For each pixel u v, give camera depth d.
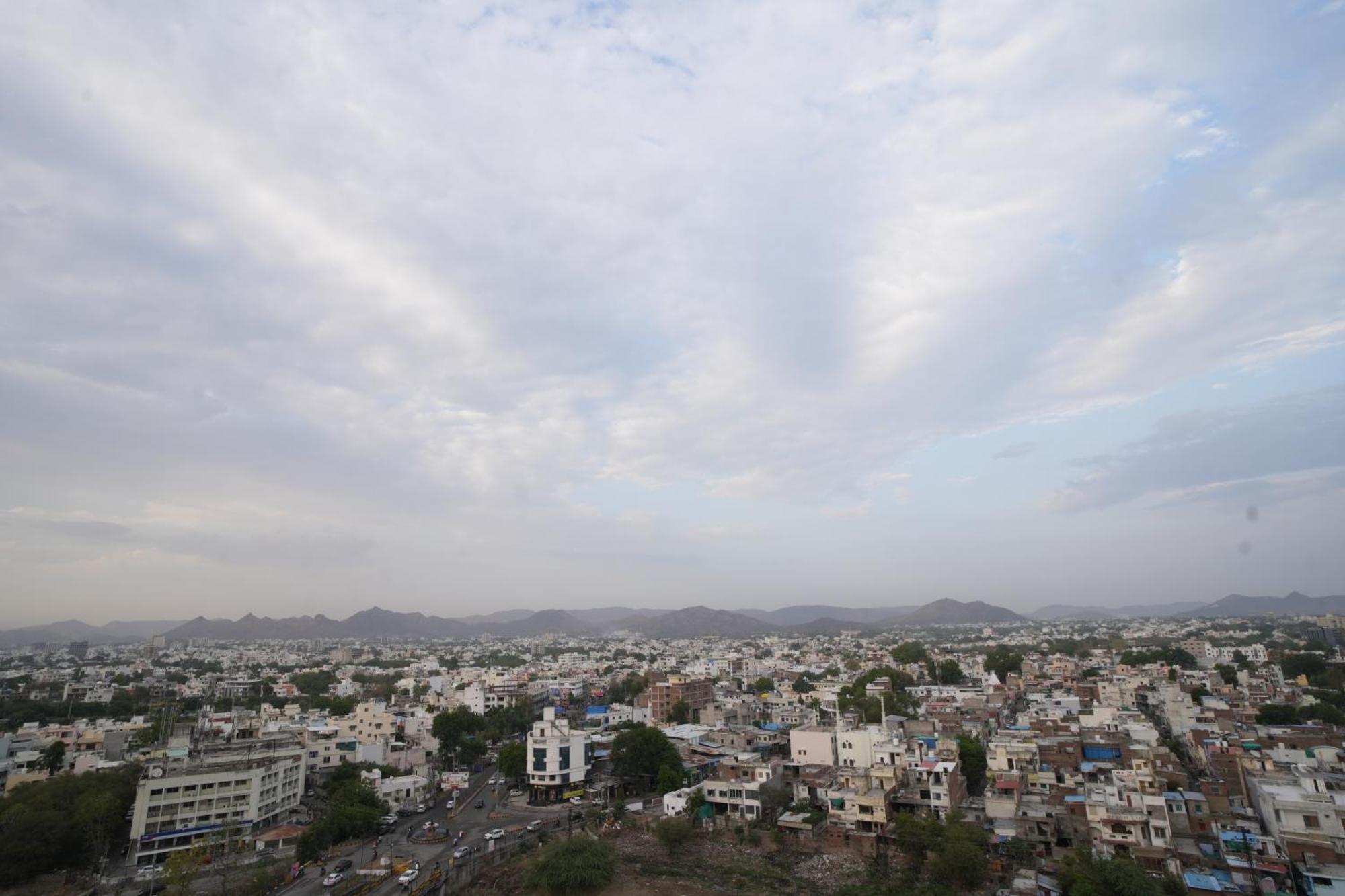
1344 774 112.00
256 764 140.00
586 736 175.75
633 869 114.75
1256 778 111.75
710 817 134.12
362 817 131.25
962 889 99.25
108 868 117.56
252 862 116.62
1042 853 104.69
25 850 107.50
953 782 125.12
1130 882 86.19
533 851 122.56
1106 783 115.75
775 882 108.62
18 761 161.75
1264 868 90.69
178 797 126.81
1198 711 162.50
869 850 113.62
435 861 117.56
